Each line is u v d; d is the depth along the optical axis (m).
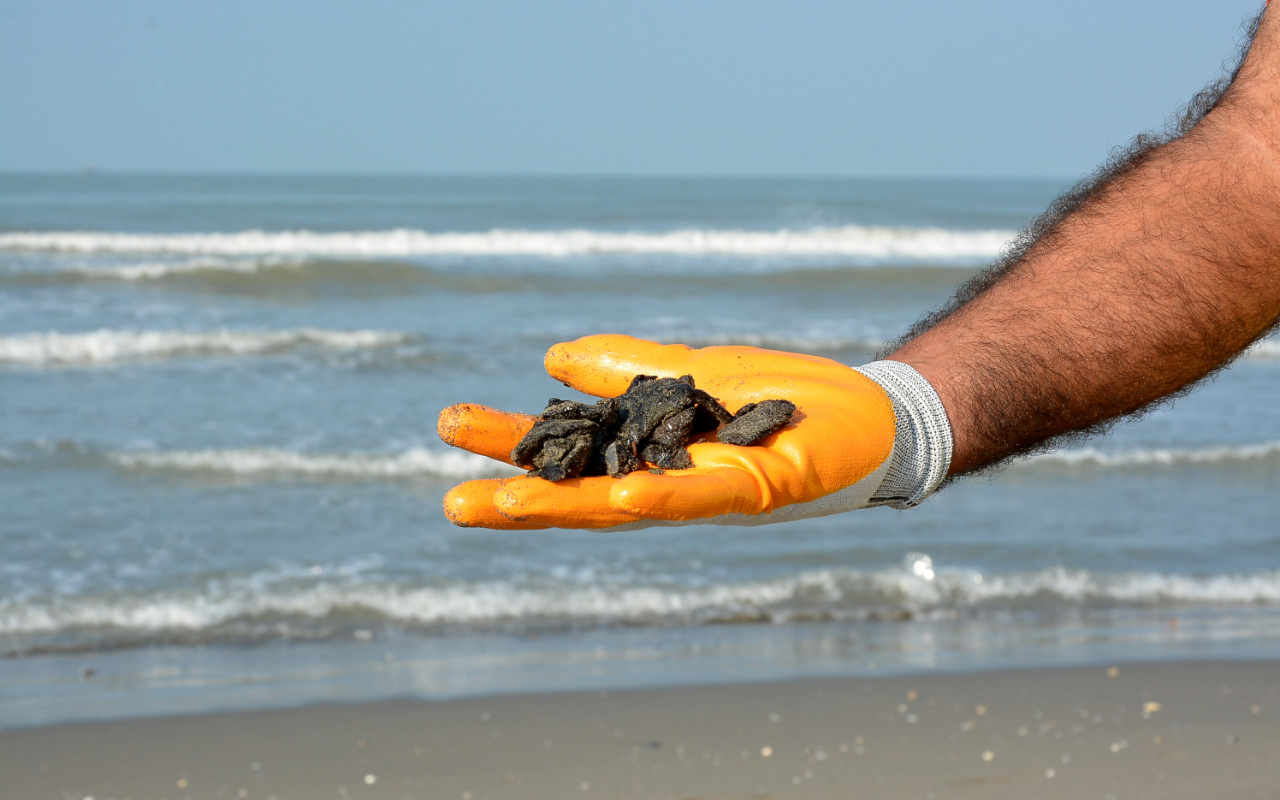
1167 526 9.49
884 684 6.26
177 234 31.59
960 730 5.63
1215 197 1.46
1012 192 98.50
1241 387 15.43
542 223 41.00
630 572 8.03
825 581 7.99
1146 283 1.49
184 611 7.05
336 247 27.77
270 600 7.26
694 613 7.42
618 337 2.05
